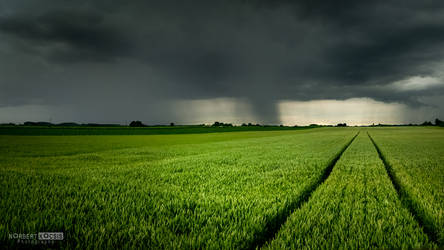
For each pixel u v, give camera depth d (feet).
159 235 8.63
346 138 110.32
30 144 85.81
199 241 8.27
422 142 78.79
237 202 13.08
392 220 10.64
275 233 9.32
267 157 38.50
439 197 14.58
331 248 8.10
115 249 7.86
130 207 11.79
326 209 12.05
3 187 15.57
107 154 47.85
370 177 21.85
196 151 55.47
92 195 14.07
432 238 9.56
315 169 25.41
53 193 14.26
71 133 224.94
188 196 14.19
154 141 116.57
